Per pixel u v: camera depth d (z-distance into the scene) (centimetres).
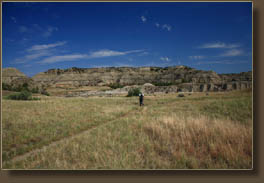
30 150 570
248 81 10981
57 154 498
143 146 552
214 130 644
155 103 2452
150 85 11194
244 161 446
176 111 1444
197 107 1611
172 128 729
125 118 1154
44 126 879
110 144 566
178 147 543
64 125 901
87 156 483
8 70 9788
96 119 1104
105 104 2233
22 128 818
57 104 1961
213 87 10575
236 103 1466
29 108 1513
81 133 790
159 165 434
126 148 534
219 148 507
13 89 5938
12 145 605
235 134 575
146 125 810
